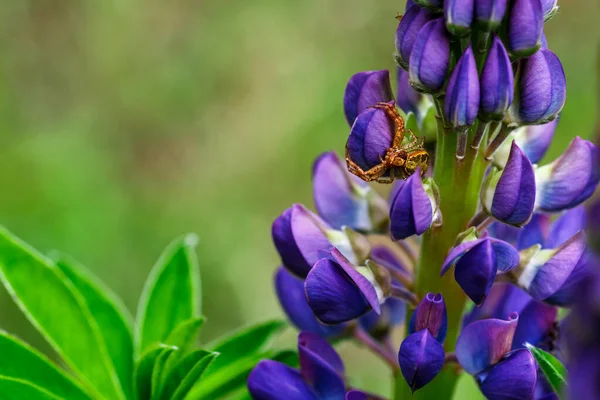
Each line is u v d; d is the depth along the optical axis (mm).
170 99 1007
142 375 397
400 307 415
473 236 380
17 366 399
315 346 394
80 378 408
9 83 941
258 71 1040
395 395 402
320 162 406
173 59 1029
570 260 381
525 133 398
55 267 406
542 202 392
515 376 376
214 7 1064
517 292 395
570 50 938
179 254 422
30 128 921
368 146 380
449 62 374
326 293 382
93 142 938
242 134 998
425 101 396
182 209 922
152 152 981
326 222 405
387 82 386
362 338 407
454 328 393
